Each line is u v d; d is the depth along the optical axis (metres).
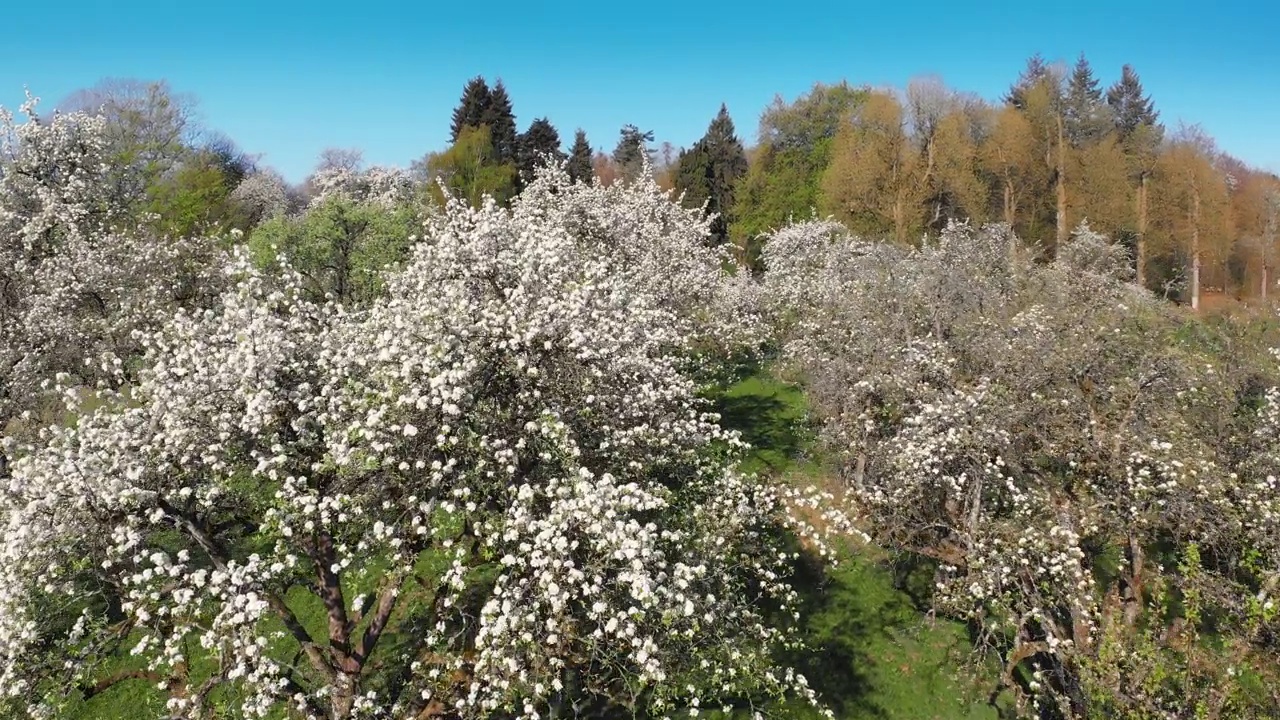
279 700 10.07
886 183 43.72
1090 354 14.88
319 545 10.09
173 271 20.52
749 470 20.09
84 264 17.73
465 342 9.72
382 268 23.17
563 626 8.59
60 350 15.89
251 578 8.38
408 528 9.39
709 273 27.50
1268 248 45.53
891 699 13.61
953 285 19.84
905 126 46.25
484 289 11.38
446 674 9.58
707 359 24.59
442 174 50.00
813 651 14.60
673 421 12.62
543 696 8.80
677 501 11.73
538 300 10.29
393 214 25.92
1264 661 9.41
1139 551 12.45
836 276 26.12
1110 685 9.03
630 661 9.91
